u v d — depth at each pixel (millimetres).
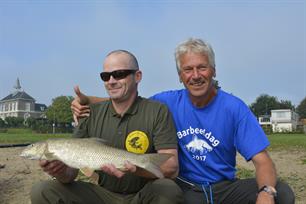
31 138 9430
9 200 2178
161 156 1153
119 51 1292
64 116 23703
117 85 1274
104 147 1152
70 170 1245
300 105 38250
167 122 1282
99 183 1328
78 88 1346
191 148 1346
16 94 35500
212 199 1339
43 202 1280
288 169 3336
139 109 1302
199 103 1326
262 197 1204
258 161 1281
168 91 1444
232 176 1367
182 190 1363
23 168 3223
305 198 2152
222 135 1327
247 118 1313
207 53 1281
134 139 1276
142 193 1263
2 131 19859
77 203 1297
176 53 1320
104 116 1326
